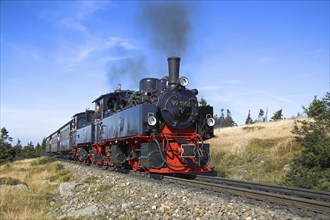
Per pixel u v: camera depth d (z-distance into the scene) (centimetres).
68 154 3666
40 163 3503
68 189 1367
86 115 2780
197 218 692
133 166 1499
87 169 1956
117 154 1589
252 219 647
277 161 1798
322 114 1369
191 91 1396
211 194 904
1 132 4666
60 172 2095
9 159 4525
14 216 970
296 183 1195
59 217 961
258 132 2920
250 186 1040
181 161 1286
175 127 1317
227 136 3084
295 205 736
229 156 2181
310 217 637
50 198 1284
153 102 1381
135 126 1341
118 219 805
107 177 1427
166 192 937
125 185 1154
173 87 1352
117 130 1614
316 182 1167
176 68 1391
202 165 1304
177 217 725
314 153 1288
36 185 1681
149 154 1220
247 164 1970
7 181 1667
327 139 1271
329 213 659
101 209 925
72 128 3319
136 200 936
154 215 771
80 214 925
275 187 962
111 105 2020
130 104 1521
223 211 710
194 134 1356
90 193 1203
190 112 1348
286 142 1984
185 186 1048
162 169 1231
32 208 1112
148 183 1112
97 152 2188
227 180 1165
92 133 2258
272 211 679
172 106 1316
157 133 1272
